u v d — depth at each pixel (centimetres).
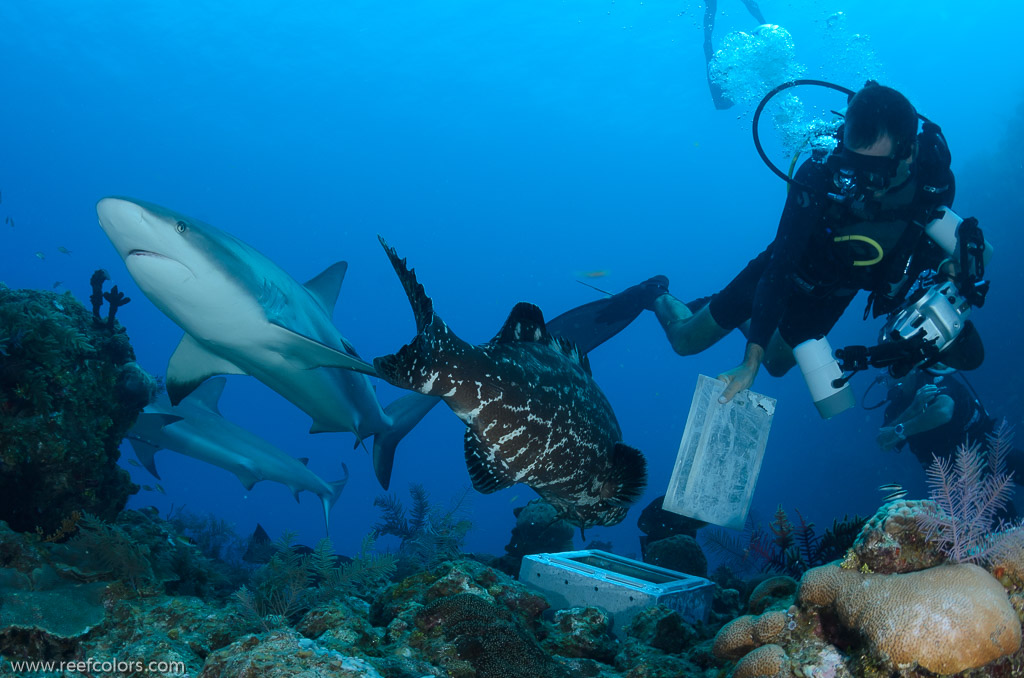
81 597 305
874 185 406
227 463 849
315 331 559
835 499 2914
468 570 353
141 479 7038
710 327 652
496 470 258
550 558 458
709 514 463
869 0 5150
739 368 466
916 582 197
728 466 468
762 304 464
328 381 607
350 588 396
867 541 220
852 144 410
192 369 553
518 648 269
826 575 225
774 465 3850
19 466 377
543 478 276
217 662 230
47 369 395
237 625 304
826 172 428
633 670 289
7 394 381
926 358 390
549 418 259
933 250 425
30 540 349
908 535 214
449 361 221
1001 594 190
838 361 417
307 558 417
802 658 215
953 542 208
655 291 779
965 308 390
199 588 461
